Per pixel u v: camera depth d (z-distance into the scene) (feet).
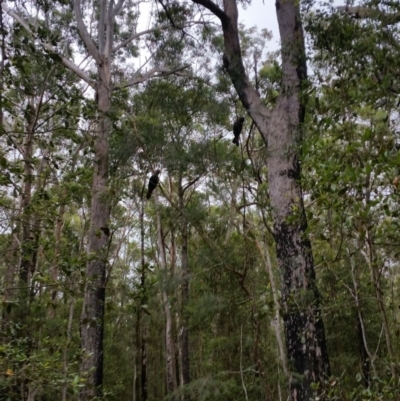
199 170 33.40
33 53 17.61
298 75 27.17
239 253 28.66
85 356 18.54
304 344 23.48
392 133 15.15
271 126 27.78
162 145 34.01
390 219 15.56
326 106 18.65
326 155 15.62
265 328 31.17
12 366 15.40
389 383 14.98
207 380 24.77
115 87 41.37
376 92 17.13
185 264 35.86
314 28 19.88
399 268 21.80
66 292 19.21
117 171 36.70
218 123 36.47
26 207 19.15
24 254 19.47
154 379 60.64
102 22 45.21
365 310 28.71
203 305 25.71
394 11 18.08
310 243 24.91
